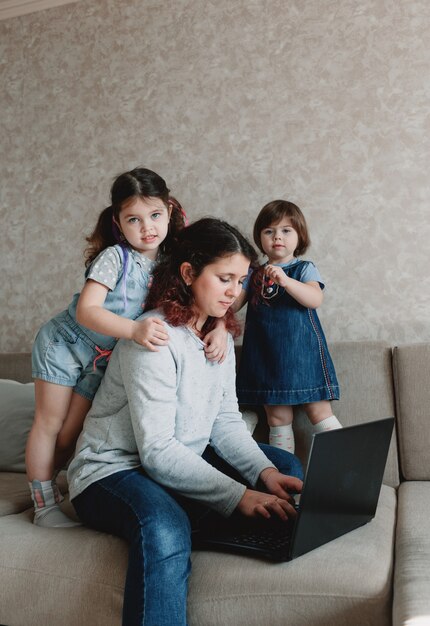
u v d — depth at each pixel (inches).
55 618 47.0
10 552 50.0
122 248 63.3
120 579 46.0
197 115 97.5
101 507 50.3
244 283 83.4
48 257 105.9
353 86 89.4
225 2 97.3
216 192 95.4
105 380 56.3
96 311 57.0
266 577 44.4
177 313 54.4
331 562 44.8
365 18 89.5
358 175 88.1
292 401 76.2
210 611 44.6
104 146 103.3
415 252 84.9
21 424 81.4
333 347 79.7
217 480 49.6
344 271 87.8
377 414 75.9
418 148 85.7
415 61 86.7
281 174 92.0
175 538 45.2
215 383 56.6
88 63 105.4
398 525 56.1
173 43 100.0
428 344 75.5
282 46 93.4
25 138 109.0
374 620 41.8
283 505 49.3
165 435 50.7
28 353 94.7
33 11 109.8
